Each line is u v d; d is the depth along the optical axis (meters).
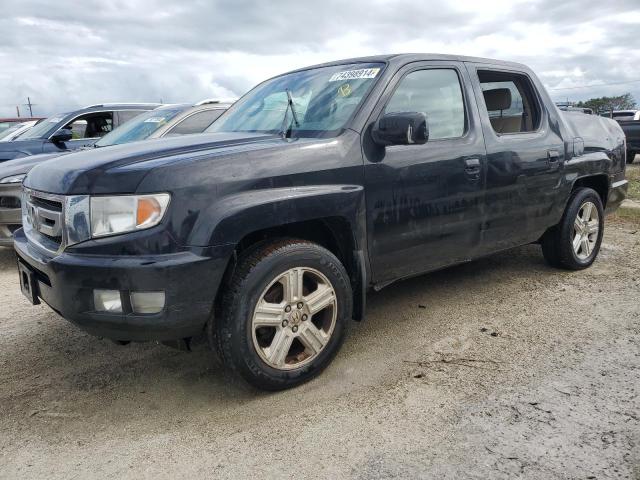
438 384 3.09
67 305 2.75
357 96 3.54
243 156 2.91
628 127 15.69
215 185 2.77
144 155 2.96
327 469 2.39
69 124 8.29
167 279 2.62
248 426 2.76
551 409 2.79
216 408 2.95
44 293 2.98
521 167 4.27
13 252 6.73
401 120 3.15
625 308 4.17
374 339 3.76
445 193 3.75
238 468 2.43
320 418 2.80
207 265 2.70
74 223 2.74
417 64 3.81
